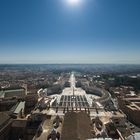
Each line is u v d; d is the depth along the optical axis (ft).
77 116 331.36
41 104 563.07
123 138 322.34
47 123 400.88
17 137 411.13
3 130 378.53
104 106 597.11
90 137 277.44
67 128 296.92
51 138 317.83
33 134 402.72
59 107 552.82
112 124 375.25
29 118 442.91
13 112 504.84
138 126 490.49
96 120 390.83
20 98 650.02
